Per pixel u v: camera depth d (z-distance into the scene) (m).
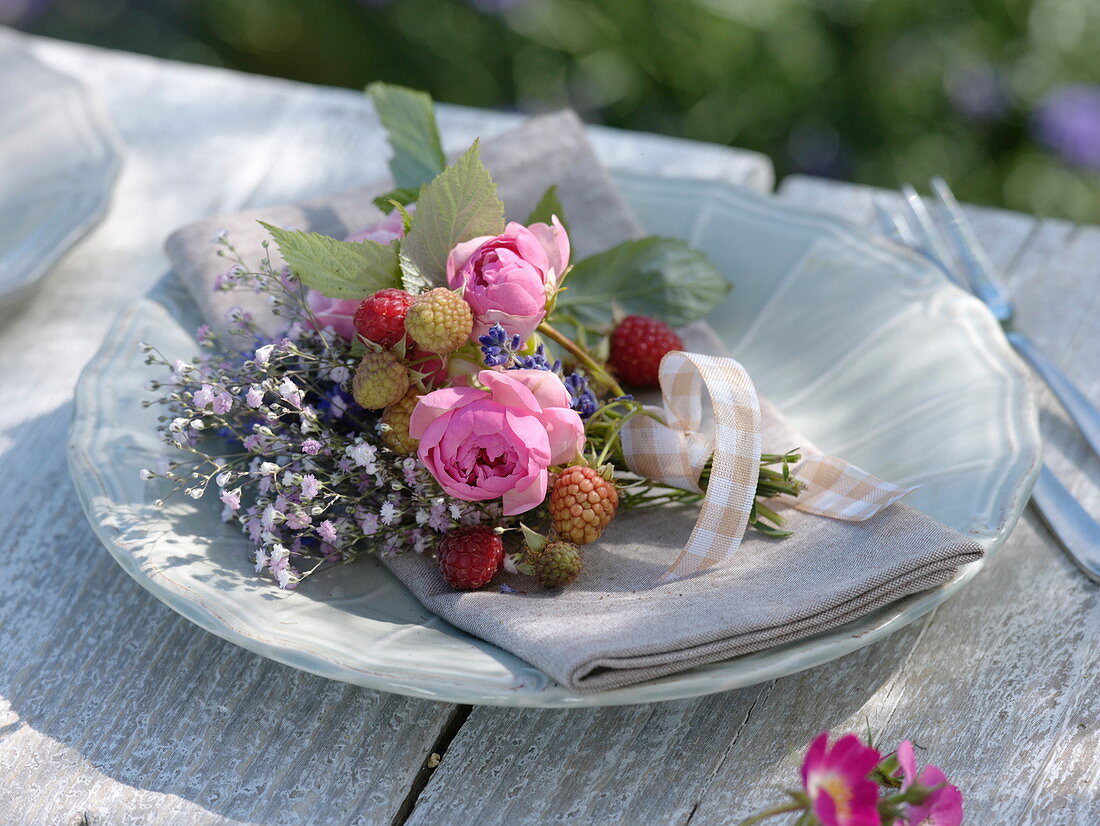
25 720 0.60
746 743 0.59
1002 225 0.82
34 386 0.73
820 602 0.58
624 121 1.47
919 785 0.55
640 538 0.64
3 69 0.85
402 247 0.63
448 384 0.62
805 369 0.70
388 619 0.61
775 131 1.43
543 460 0.60
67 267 0.80
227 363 0.67
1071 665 0.61
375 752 0.59
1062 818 0.57
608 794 0.58
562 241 0.63
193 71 0.95
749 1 1.34
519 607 0.60
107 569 0.65
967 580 0.59
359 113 0.91
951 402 0.66
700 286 0.71
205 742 0.60
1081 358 0.74
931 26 1.39
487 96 1.59
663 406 0.67
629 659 0.56
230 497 0.61
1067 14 1.42
